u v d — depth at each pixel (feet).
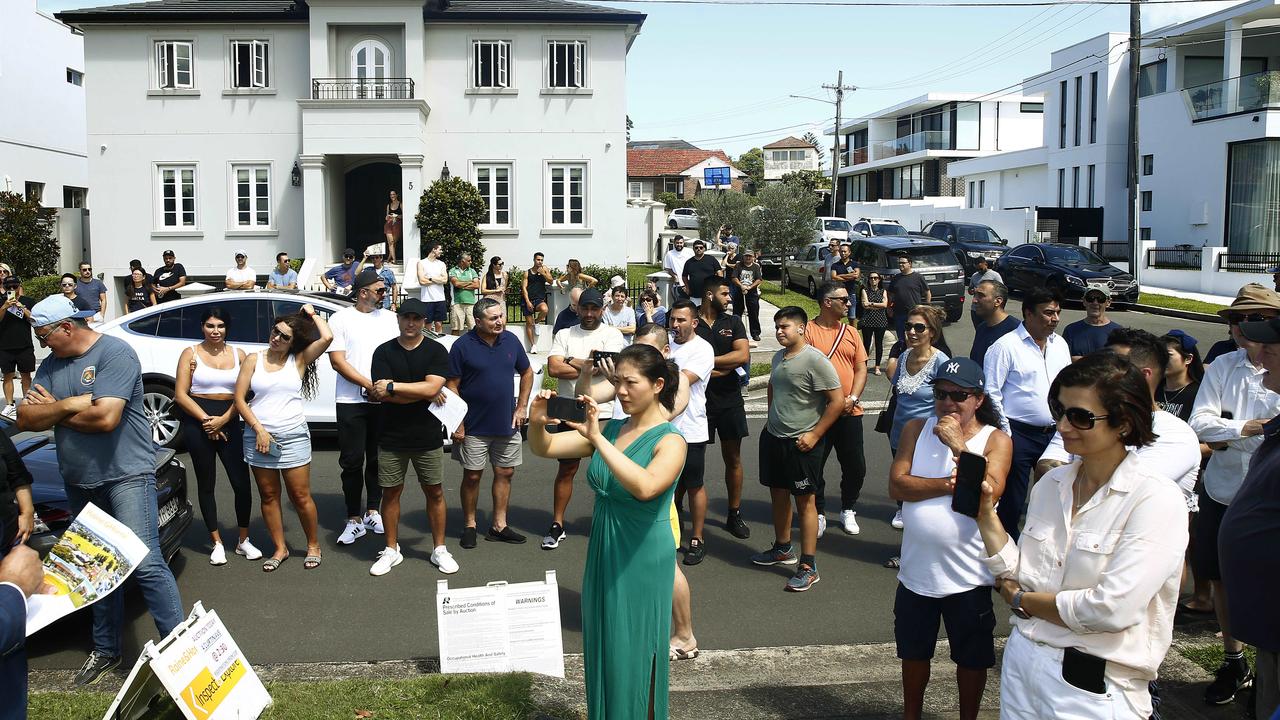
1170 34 108.58
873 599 23.24
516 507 30.48
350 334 27.22
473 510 26.53
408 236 85.25
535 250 90.07
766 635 21.13
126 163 87.20
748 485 33.68
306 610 22.17
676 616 19.80
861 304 53.57
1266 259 91.61
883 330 53.52
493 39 87.92
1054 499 11.96
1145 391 11.16
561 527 26.55
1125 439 11.30
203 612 15.29
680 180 232.12
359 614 21.93
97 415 17.85
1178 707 17.02
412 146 84.64
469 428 25.85
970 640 15.01
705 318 27.25
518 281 85.25
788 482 23.57
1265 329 15.20
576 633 21.03
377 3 84.94
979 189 159.43
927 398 23.75
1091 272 84.53
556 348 27.25
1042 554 11.90
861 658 19.99
